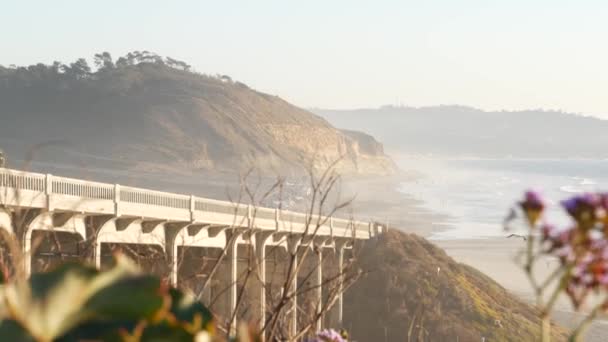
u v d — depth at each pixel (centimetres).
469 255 14725
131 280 375
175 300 425
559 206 461
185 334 384
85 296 368
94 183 4412
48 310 363
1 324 357
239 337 408
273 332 1177
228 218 5906
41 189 3850
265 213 6400
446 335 7050
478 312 7512
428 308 7319
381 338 7262
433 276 8050
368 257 8444
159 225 5181
